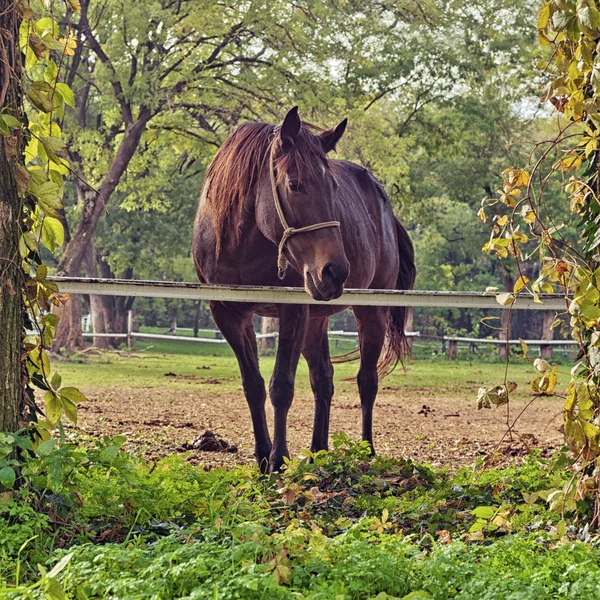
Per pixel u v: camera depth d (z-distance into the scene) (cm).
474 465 552
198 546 319
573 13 357
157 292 536
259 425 589
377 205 771
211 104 2284
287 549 321
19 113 401
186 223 3297
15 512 343
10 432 380
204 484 445
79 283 536
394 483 525
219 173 575
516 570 312
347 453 582
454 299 560
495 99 3084
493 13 2644
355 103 2534
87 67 2655
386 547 335
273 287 536
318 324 682
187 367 2234
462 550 328
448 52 2556
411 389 1656
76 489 383
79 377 1734
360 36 2428
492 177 3381
